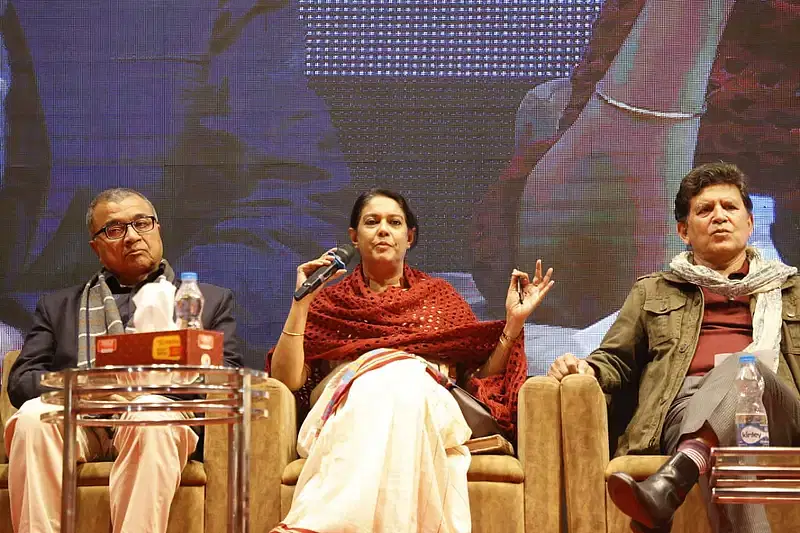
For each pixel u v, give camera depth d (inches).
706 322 185.2
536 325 214.4
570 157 217.5
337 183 220.2
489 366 190.2
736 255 190.9
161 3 223.9
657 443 174.6
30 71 223.0
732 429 151.7
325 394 174.9
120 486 159.9
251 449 168.7
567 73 219.6
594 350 203.3
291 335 181.8
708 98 216.1
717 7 217.2
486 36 221.5
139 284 194.4
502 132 219.6
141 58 223.1
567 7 220.7
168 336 131.0
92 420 134.6
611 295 213.9
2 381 197.0
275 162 220.8
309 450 171.3
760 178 213.6
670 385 179.2
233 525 130.3
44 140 221.5
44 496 161.6
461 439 167.2
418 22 222.7
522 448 168.1
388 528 152.3
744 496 141.6
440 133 220.2
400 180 219.6
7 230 219.5
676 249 213.8
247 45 223.3
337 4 223.6
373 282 204.7
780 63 215.0
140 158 221.0
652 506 140.5
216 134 221.6
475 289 216.5
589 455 163.6
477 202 218.4
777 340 178.9
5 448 182.7
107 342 134.3
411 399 160.4
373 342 190.5
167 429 161.9
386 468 155.6
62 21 223.9
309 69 222.5
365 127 221.0
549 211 216.7
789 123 213.9
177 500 164.9
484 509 164.1
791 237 211.6
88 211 198.4
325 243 219.0
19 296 217.8
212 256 219.0
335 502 151.3
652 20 218.1
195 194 220.2
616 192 215.9
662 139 215.9
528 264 216.2
